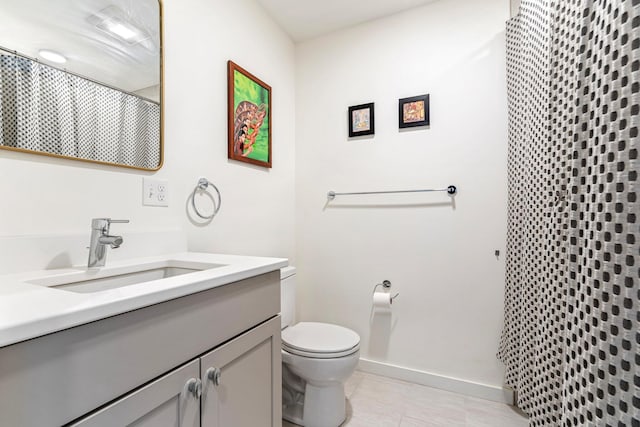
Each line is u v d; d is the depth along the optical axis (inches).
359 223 79.5
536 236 50.1
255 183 71.1
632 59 24.4
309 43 86.7
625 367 24.4
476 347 67.0
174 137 51.0
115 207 42.3
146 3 45.9
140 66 45.0
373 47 78.3
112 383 21.3
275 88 79.0
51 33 35.1
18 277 30.1
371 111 77.6
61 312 18.2
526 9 54.6
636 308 23.7
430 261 71.6
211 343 30.0
